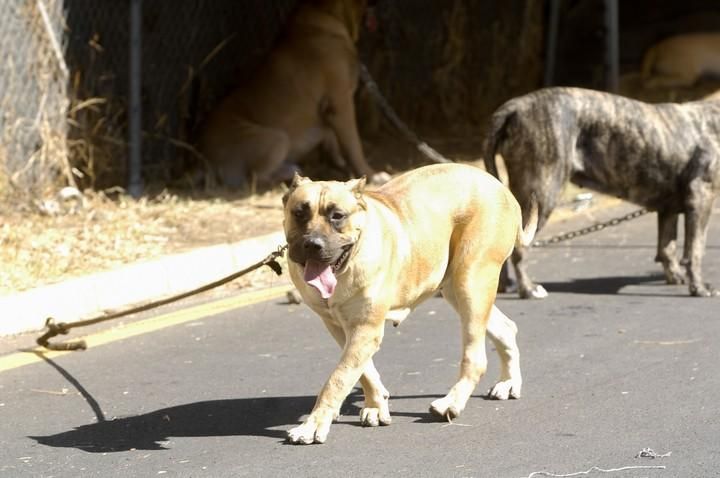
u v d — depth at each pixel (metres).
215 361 12.57
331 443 9.90
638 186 15.19
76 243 16.58
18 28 18.77
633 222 19.84
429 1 27.23
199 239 17.12
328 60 21.17
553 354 12.52
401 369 12.15
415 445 9.80
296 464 9.41
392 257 9.67
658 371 11.80
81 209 18.48
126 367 12.39
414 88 27.06
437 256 10.16
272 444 9.93
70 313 14.27
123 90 21.02
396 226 9.79
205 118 21.70
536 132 14.80
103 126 20.52
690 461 9.25
